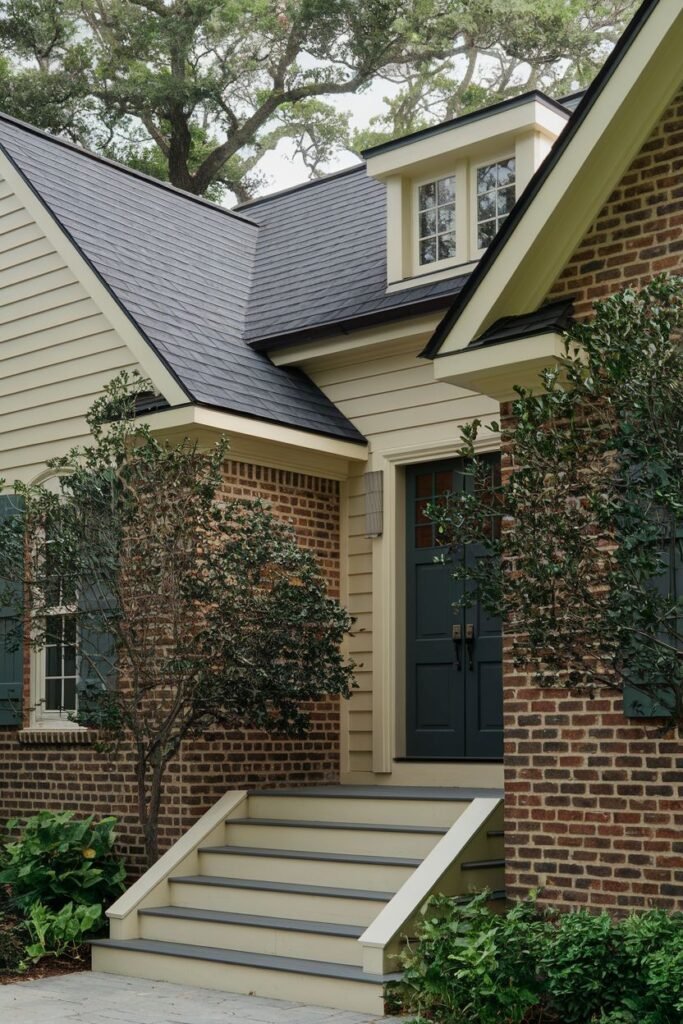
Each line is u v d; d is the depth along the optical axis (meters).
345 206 14.45
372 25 24.75
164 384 10.43
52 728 11.51
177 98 24.81
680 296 5.96
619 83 7.89
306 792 9.99
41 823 10.12
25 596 11.27
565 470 6.11
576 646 6.28
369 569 11.50
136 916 9.13
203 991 8.18
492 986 6.82
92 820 10.91
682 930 6.73
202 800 10.20
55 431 11.63
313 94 25.86
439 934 7.32
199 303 12.20
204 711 9.56
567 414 6.04
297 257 13.63
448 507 6.54
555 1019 7.06
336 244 13.45
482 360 8.30
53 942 9.25
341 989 7.60
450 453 11.04
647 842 7.63
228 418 10.30
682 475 5.71
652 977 6.26
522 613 6.30
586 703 8.01
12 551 9.87
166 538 9.19
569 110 11.49
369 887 8.70
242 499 10.47
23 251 12.07
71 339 11.55
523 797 8.22
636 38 7.82
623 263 8.16
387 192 11.95
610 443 5.88
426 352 8.57
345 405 11.81
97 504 9.46
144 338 10.73
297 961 8.12
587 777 7.94
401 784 10.99
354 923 8.38
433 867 8.15
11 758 11.74
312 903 8.62
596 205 8.27
